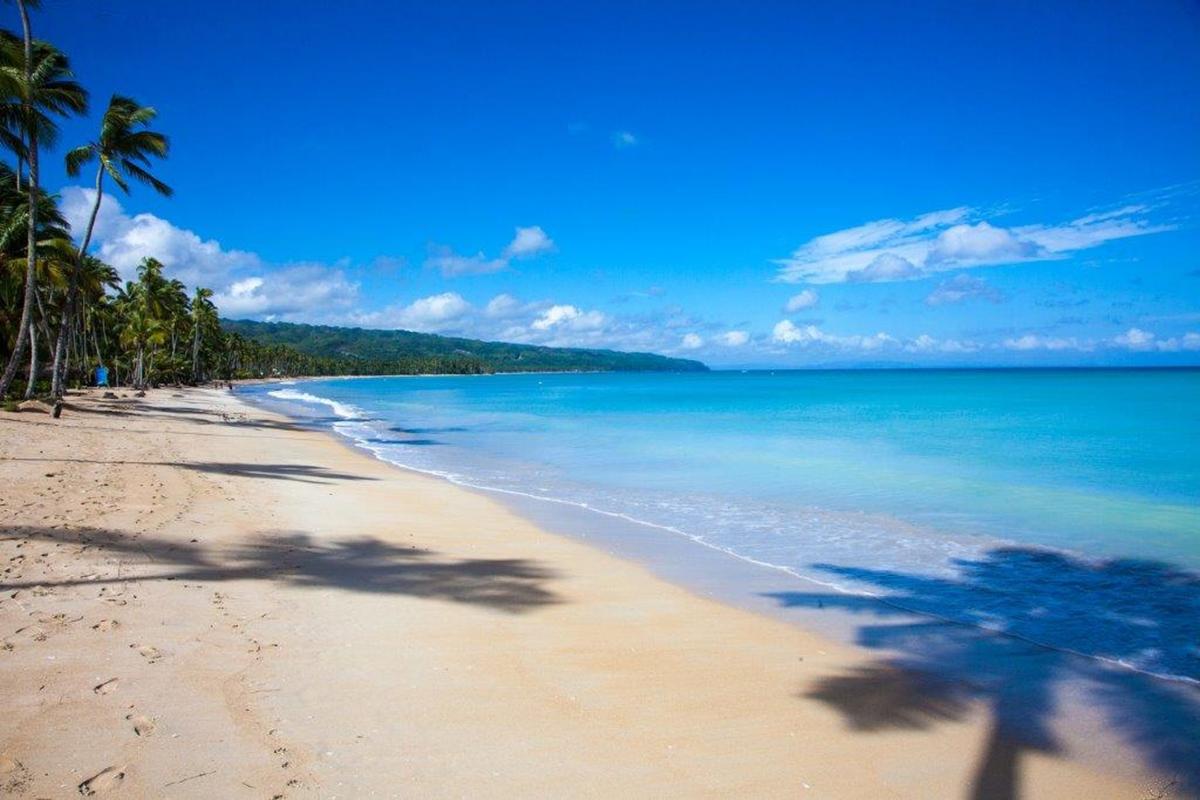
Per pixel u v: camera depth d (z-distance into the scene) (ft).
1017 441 85.20
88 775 12.68
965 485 53.21
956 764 15.26
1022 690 19.08
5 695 15.47
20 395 128.36
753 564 31.71
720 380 506.07
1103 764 15.46
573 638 21.95
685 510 44.24
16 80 79.30
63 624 19.80
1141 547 34.58
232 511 37.91
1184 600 26.68
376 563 29.55
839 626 23.95
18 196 109.60
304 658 18.88
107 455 58.08
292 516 37.96
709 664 20.30
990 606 26.09
